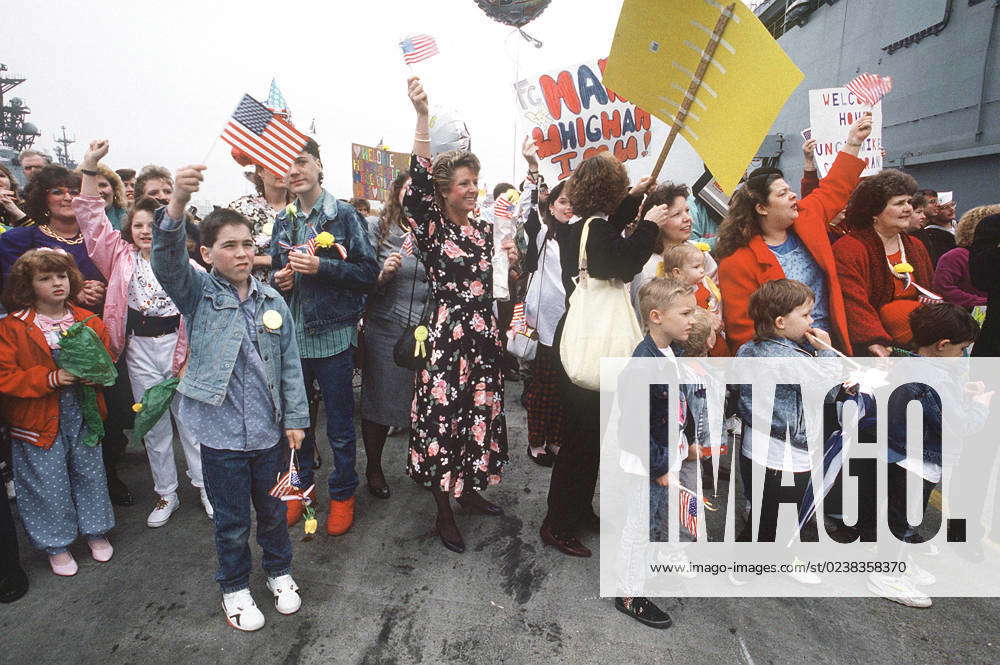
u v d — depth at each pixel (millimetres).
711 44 2004
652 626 2123
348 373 2729
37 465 2287
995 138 7879
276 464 2174
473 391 2639
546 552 2607
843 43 11117
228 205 3516
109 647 1975
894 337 2871
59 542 2352
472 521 2889
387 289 2988
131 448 3830
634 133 3479
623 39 2139
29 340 2268
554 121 3469
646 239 2215
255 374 2072
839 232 3084
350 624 2111
